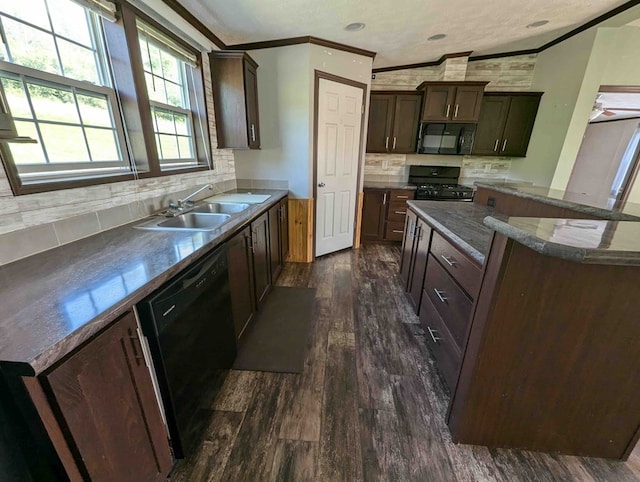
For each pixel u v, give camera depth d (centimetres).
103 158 157
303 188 319
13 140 85
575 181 589
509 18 257
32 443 66
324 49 284
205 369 132
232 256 165
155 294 94
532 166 373
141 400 92
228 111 262
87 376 71
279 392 157
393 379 167
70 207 129
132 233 144
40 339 63
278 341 200
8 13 108
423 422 140
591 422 118
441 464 121
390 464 121
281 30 254
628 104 401
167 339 100
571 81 313
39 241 116
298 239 340
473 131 371
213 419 140
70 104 136
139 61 167
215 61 250
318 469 119
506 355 112
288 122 299
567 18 270
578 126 314
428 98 364
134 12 161
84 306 76
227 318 158
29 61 117
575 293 100
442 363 162
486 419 123
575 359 108
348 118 330
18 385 61
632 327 101
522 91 374
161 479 103
